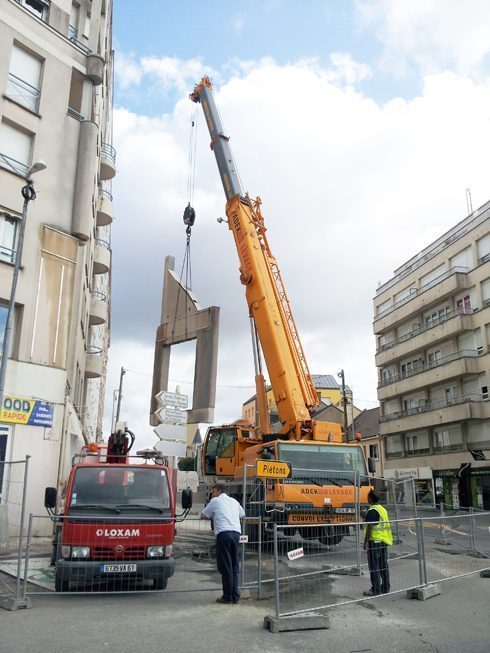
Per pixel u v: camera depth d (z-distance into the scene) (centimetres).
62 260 1700
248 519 978
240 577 833
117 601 727
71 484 820
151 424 1738
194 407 1625
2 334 1524
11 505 1392
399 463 4147
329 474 1288
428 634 591
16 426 1469
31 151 1697
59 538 795
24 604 679
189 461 6631
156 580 788
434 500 3706
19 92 1705
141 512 799
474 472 3328
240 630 600
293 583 868
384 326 4494
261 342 1549
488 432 3262
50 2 1859
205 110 1938
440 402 3709
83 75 1908
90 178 1812
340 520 1241
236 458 1576
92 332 3100
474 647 546
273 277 1622
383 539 784
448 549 1321
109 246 2909
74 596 751
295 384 1480
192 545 1393
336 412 5750
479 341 3416
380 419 4369
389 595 783
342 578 916
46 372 1585
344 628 615
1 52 1648
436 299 3778
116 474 846
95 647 530
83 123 1847
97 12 2012
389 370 4531
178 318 1788
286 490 1217
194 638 566
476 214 3672
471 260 3578
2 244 1574
